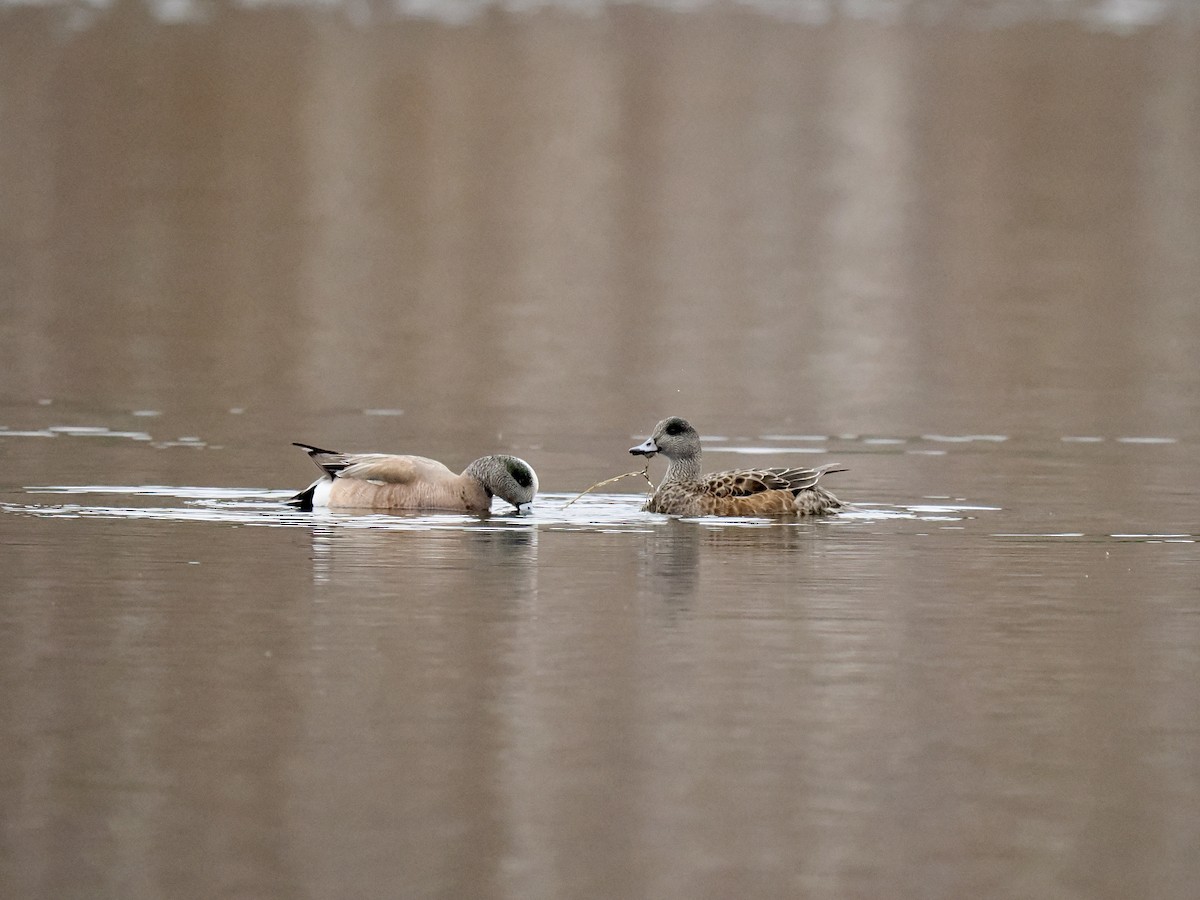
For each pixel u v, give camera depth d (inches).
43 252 1507.1
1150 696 457.7
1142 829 376.8
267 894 345.1
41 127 2150.6
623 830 373.4
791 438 893.2
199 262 1492.4
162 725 427.2
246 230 1649.9
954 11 3380.9
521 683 461.7
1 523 652.1
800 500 700.7
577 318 1299.2
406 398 995.9
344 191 1882.4
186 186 1862.7
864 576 585.0
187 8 3102.9
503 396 1010.1
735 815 380.8
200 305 1312.7
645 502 721.6
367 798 386.9
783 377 1083.9
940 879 354.6
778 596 555.8
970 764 410.6
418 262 1534.2
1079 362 1145.4
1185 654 495.5
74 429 873.5
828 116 2405.3
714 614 532.1
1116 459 836.0
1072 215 1811.0
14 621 514.9
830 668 478.9
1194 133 2306.8
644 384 1054.4
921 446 872.3
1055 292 1429.6
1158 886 352.5
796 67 2760.8
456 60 2748.5
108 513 673.6
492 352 1159.6
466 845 365.1
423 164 2047.2
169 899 342.6
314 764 404.8
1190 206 1863.9
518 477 700.0
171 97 2369.6
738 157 2138.3
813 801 388.5
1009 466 816.9
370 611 530.3
